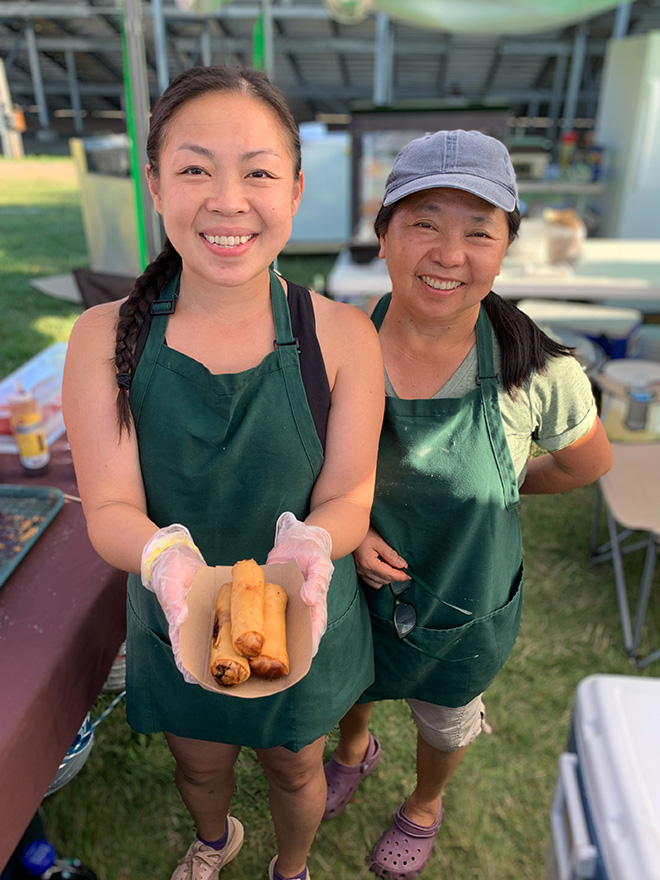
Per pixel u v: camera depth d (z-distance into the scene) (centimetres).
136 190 263
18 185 1539
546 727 238
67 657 144
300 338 121
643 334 494
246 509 127
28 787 130
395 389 137
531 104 2205
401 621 150
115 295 445
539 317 485
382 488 140
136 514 118
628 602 302
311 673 135
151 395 118
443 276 120
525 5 645
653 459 310
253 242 107
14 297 712
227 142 100
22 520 183
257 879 187
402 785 214
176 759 156
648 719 96
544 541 344
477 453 135
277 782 153
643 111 667
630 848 82
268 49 436
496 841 201
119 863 192
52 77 2502
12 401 206
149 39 1551
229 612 104
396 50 1702
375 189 486
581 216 741
